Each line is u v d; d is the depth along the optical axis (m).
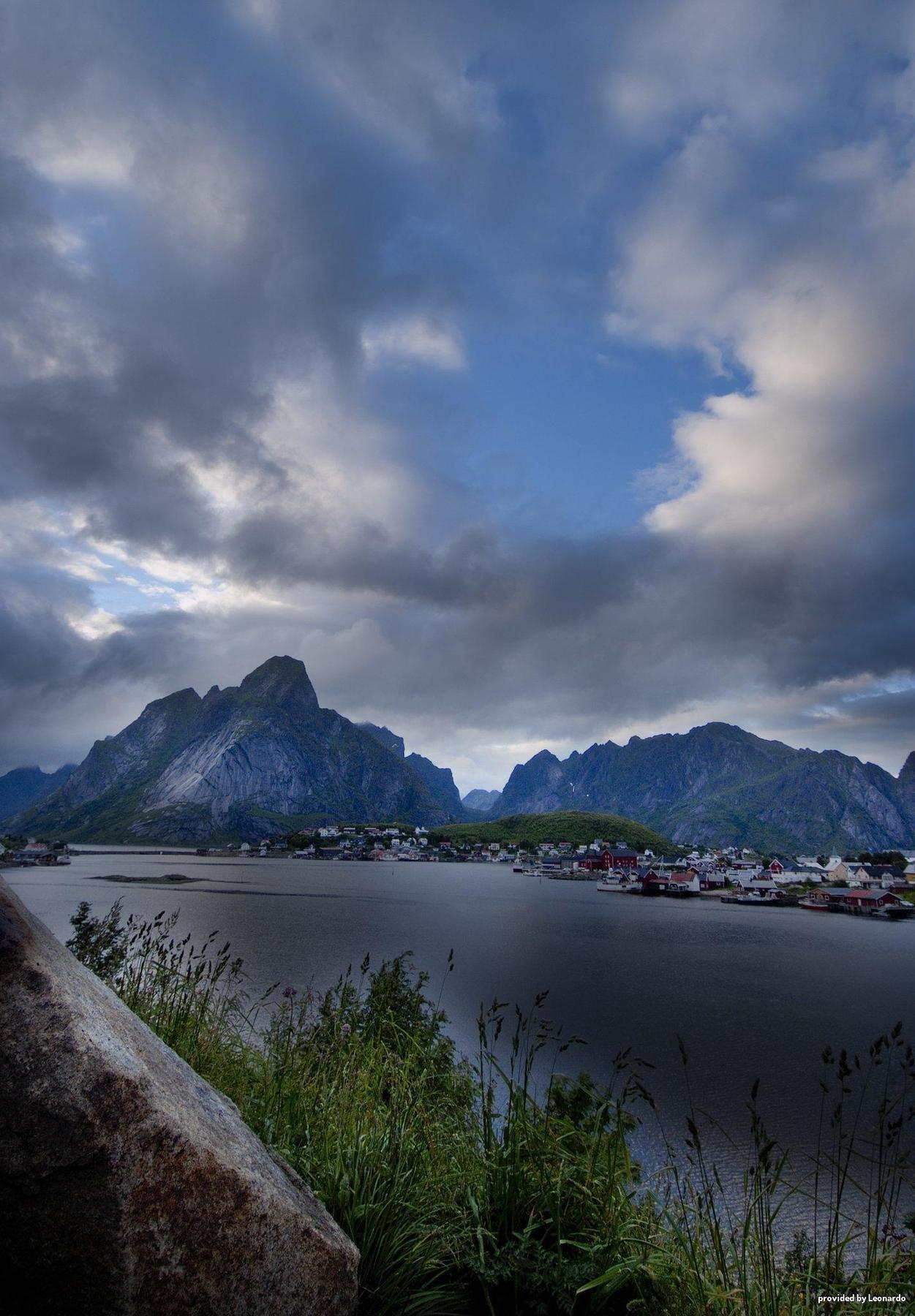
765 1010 45.06
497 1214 4.77
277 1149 4.72
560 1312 4.12
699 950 75.06
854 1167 17.56
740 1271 4.25
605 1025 38.88
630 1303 4.11
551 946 72.31
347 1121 5.33
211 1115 3.49
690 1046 35.19
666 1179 5.92
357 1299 3.71
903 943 86.88
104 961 7.96
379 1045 6.70
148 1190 2.78
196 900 103.31
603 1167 5.23
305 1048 6.55
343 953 56.28
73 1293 2.67
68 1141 2.71
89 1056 2.83
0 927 3.04
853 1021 42.22
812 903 149.50
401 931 76.88
